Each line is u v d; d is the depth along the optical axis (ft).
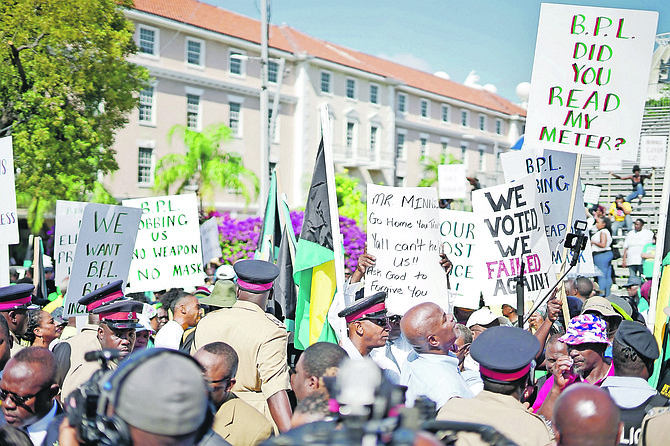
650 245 40.75
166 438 6.16
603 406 7.54
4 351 13.65
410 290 19.03
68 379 14.15
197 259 25.11
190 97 129.90
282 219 23.34
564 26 20.30
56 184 75.77
